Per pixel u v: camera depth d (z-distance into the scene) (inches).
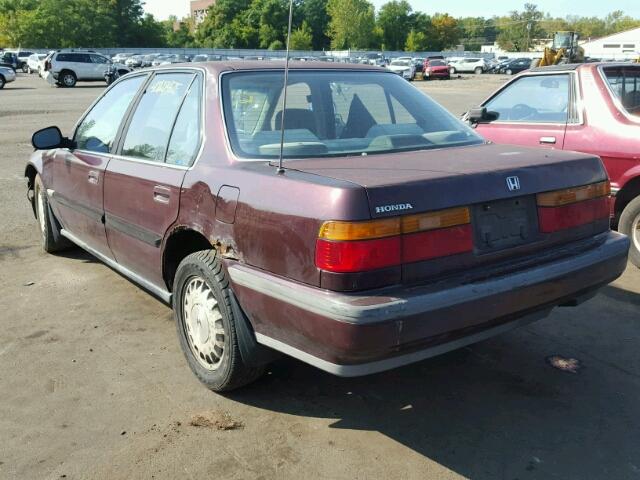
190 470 115.2
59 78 1368.1
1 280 212.8
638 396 138.7
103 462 117.5
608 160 222.5
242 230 122.0
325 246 105.6
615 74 233.8
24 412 134.1
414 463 116.7
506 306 115.5
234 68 151.0
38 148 197.2
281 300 112.6
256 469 115.3
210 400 138.1
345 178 112.1
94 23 3472.0
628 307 186.9
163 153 154.1
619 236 140.3
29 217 296.5
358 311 101.3
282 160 129.7
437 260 111.3
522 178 122.6
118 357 158.1
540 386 143.3
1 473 114.6
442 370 151.0
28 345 164.9
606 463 116.2
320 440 123.9
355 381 146.1
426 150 142.9
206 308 136.7
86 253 242.4
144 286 168.4
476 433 126.0
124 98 183.5
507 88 262.2
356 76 163.5
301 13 2982.3
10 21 3294.8
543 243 126.9
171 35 3944.4
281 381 145.6
